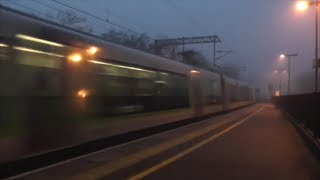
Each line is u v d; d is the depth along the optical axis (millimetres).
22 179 10641
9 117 10914
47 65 12453
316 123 19016
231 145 18328
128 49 18422
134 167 12805
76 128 13836
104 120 15805
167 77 23812
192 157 14883
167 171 12312
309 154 15992
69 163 12758
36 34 12078
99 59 15539
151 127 21344
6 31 10984
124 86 17719
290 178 11609
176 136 20828
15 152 11109
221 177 11578
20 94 11312
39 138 12008
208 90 35469
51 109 12555
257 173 12180
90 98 14766
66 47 13453
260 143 19219
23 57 11500
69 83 13508
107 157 14000
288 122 34312
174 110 24984
